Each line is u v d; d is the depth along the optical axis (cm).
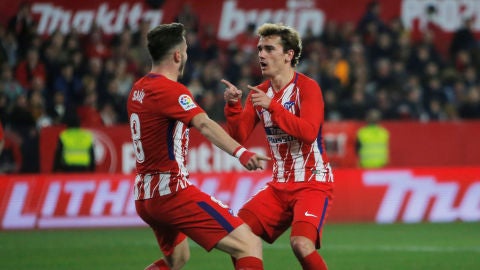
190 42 4047
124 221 3086
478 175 3297
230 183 3138
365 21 4266
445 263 2133
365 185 3247
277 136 1477
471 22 4681
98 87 3709
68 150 3162
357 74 3922
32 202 3019
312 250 1377
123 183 3103
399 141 3381
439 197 3272
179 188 1306
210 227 1300
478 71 4266
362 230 2948
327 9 4681
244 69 3875
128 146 3219
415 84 3912
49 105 3528
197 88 3675
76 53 3900
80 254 2336
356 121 3634
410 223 3188
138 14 4572
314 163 1468
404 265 2105
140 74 4016
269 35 1484
